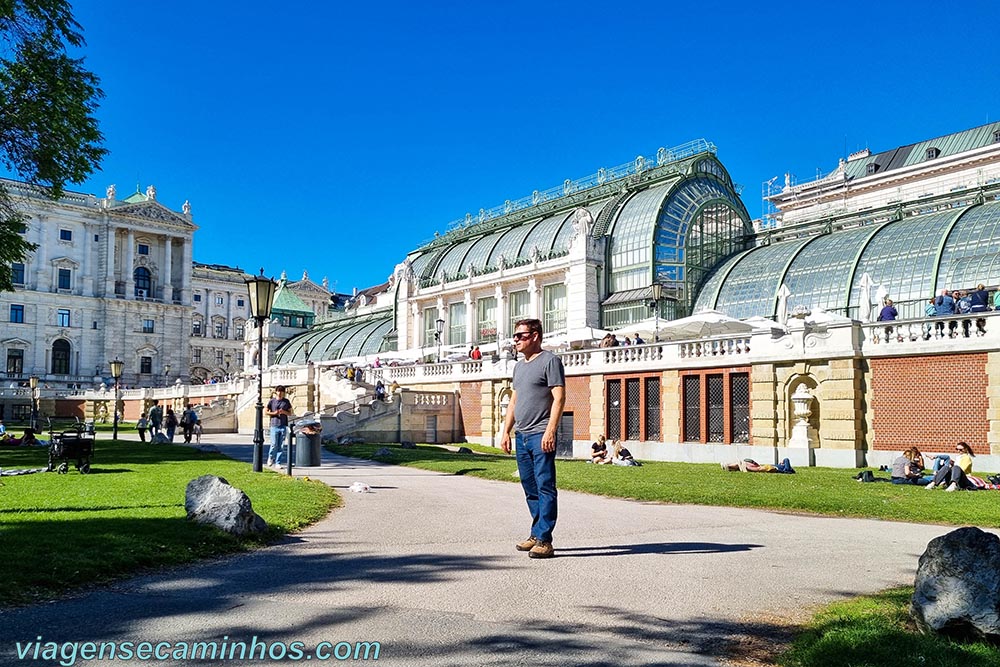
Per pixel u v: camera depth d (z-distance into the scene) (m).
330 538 11.55
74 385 105.56
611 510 15.52
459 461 27.08
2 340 102.88
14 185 101.62
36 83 29.06
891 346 26.55
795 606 7.94
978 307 26.05
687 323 38.19
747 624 7.29
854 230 50.94
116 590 8.20
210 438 44.75
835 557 10.57
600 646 6.56
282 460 24.17
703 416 31.84
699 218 58.97
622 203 60.34
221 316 147.00
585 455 36.97
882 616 7.20
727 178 62.91
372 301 137.38
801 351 28.56
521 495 17.53
